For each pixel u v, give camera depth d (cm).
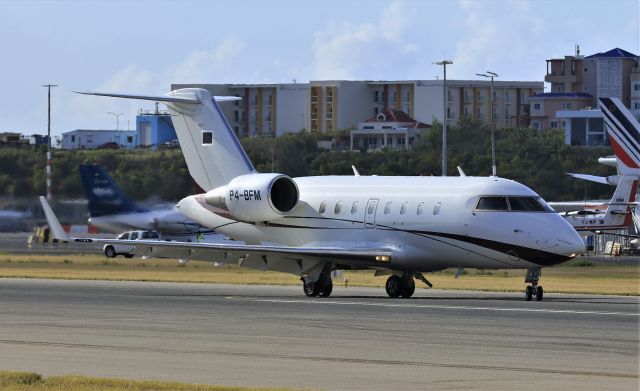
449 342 7425
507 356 6756
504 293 12794
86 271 16975
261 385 5794
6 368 6369
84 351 7025
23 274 15825
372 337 7719
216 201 13125
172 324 8638
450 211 11419
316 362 6531
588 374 6084
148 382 5756
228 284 14325
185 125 13538
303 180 12975
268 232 12862
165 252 12019
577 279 15988
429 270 11850
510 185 11381
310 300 11219
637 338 7619
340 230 12262
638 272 18138
